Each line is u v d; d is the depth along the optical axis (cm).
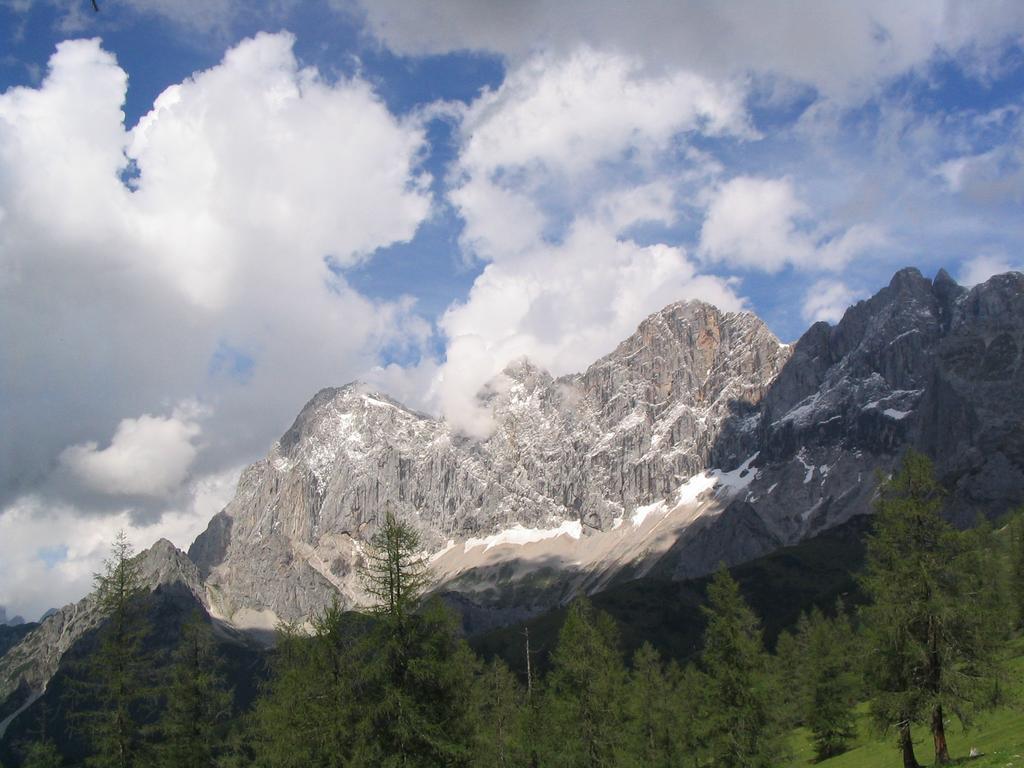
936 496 5266
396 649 4344
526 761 6944
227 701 5669
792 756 6353
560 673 6406
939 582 5150
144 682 5378
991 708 4997
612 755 6222
